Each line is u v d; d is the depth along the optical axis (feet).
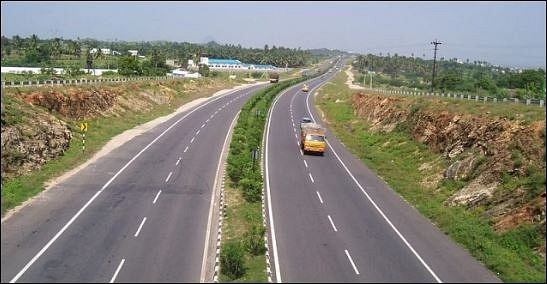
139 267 74.18
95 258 76.84
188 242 84.99
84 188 112.98
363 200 113.09
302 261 77.66
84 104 189.47
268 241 85.76
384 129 191.31
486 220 94.07
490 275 75.05
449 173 119.96
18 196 103.45
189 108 272.72
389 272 74.79
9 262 74.18
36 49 452.35
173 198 109.19
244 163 132.36
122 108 222.28
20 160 117.29
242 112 231.71
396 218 100.94
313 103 323.98
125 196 108.88
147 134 184.03
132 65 356.59
